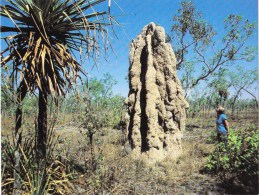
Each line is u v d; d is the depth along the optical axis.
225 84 29.78
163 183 7.08
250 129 8.01
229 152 7.49
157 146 9.60
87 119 7.81
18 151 6.13
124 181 7.10
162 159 9.45
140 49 10.82
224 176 6.92
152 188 6.75
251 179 6.64
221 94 29.92
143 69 10.61
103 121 15.59
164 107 10.04
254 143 7.12
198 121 25.20
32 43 5.77
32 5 5.86
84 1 6.13
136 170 7.95
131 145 10.02
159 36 10.37
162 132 9.93
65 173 6.84
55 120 6.82
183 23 26.72
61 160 7.39
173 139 9.86
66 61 5.96
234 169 7.14
